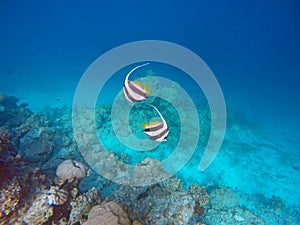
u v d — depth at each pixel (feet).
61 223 12.97
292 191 31.30
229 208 24.20
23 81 81.25
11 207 11.36
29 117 32.01
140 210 15.69
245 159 35.91
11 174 12.25
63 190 13.11
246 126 47.91
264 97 80.18
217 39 325.21
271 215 25.61
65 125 33.78
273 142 44.78
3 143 13.87
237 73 128.98
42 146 22.39
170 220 15.05
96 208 11.74
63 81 82.53
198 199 18.79
